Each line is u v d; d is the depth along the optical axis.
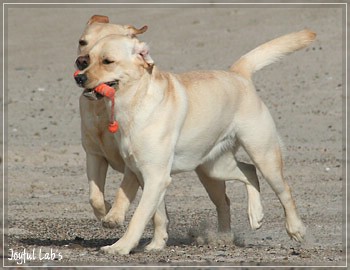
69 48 29.98
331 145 21.06
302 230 13.50
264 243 13.63
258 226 13.59
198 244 13.48
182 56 27.89
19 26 31.86
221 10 31.31
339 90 24.70
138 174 12.31
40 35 31.09
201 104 12.66
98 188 12.88
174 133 12.25
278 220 15.53
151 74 12.11
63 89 26.50
